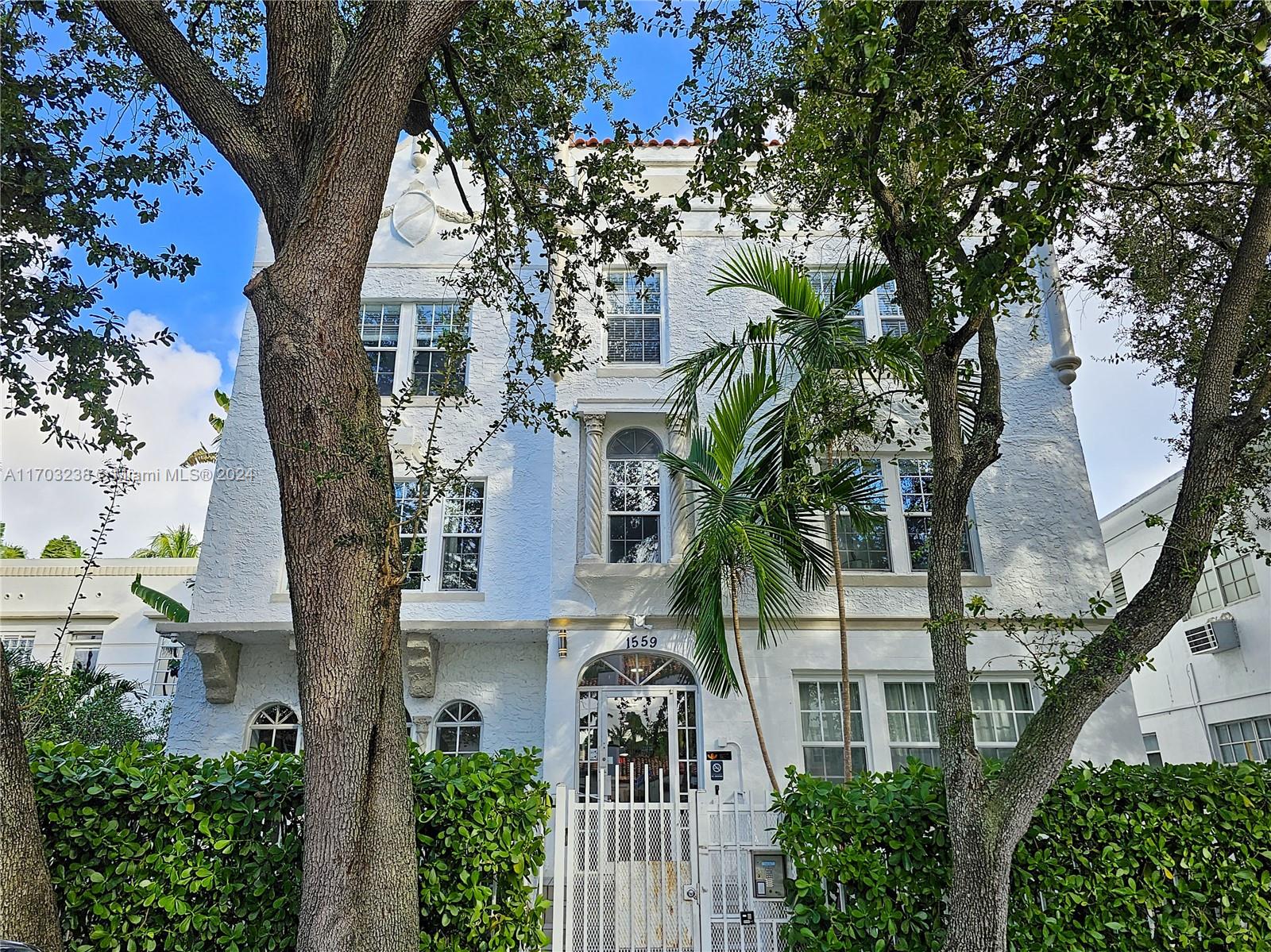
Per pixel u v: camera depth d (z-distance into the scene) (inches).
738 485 442.0
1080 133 211.5
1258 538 567.2
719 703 457.1
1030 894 240.1
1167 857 243.3
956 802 224.1
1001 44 290.7
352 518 208.1
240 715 487.2
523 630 482.6
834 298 411.5
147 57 250.8
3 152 319.9
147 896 222.7
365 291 563.5
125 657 786.8
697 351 528.1
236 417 536.1
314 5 266.5
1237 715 608.4
